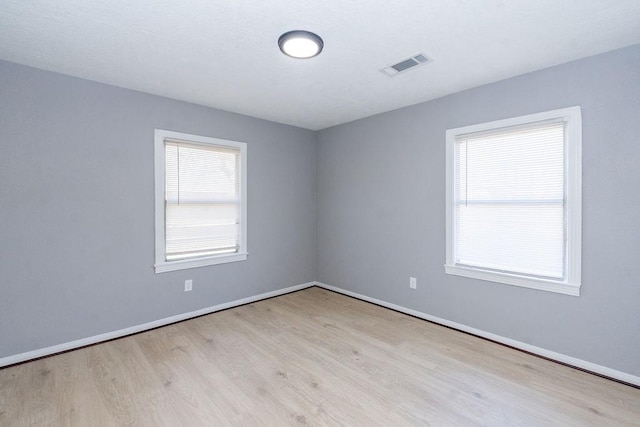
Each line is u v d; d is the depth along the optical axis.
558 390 2.03
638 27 1.87
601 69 2.18
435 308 3.17
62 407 1.86
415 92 2.96
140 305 2.97
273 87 2.83
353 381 2.14
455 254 3.02
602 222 2.19
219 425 1.72
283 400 1.94
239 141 3.67
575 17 1.78
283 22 1.83
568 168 2.32
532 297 2.52
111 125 2.78
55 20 1.81
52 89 2.50
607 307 2.18
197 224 3.37
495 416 1.79
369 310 3.54
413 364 2.36
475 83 2.74
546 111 2.41
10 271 2.36
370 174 3.78
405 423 1.74
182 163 3.25
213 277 3.49
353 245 4.02
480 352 2.54
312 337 2.84
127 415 1.79
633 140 2.07
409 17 1.78
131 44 2.09
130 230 2.90
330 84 2.77
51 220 2.51
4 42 2.06
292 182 4.25
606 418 1.77
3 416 1.77
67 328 2.59
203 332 2.95
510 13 1.75
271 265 4.04
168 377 2.18
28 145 2.41
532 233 2.54
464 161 2.94
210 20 1.81
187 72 2.52
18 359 2.38
